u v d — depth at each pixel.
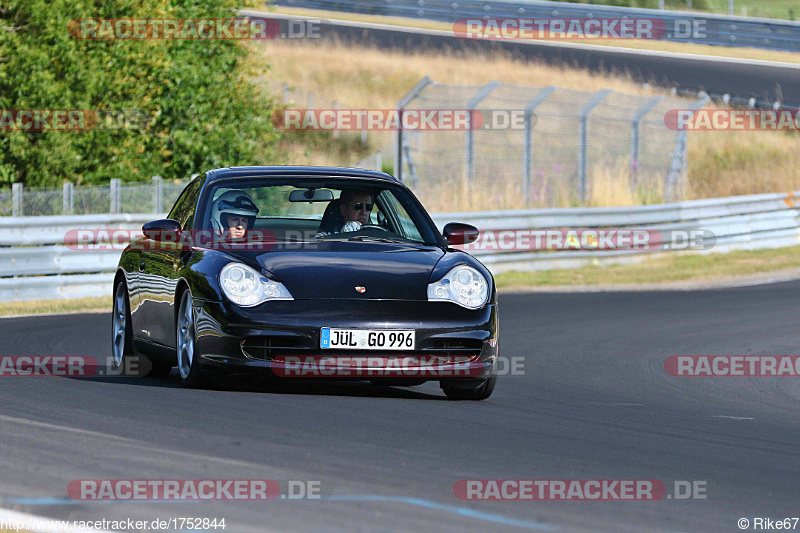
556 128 106.69
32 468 17.48
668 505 16.25
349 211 29.34
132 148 73.50
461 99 113.94
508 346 40.28
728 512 16.00
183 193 31.62
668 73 132.00
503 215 69.06
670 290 61.53
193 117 78.06
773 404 30.16
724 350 40.34
